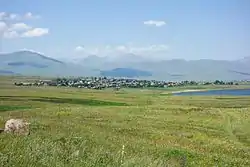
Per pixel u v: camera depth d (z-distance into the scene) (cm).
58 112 7125
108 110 7962
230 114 8056
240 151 4044
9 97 13712
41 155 1261
